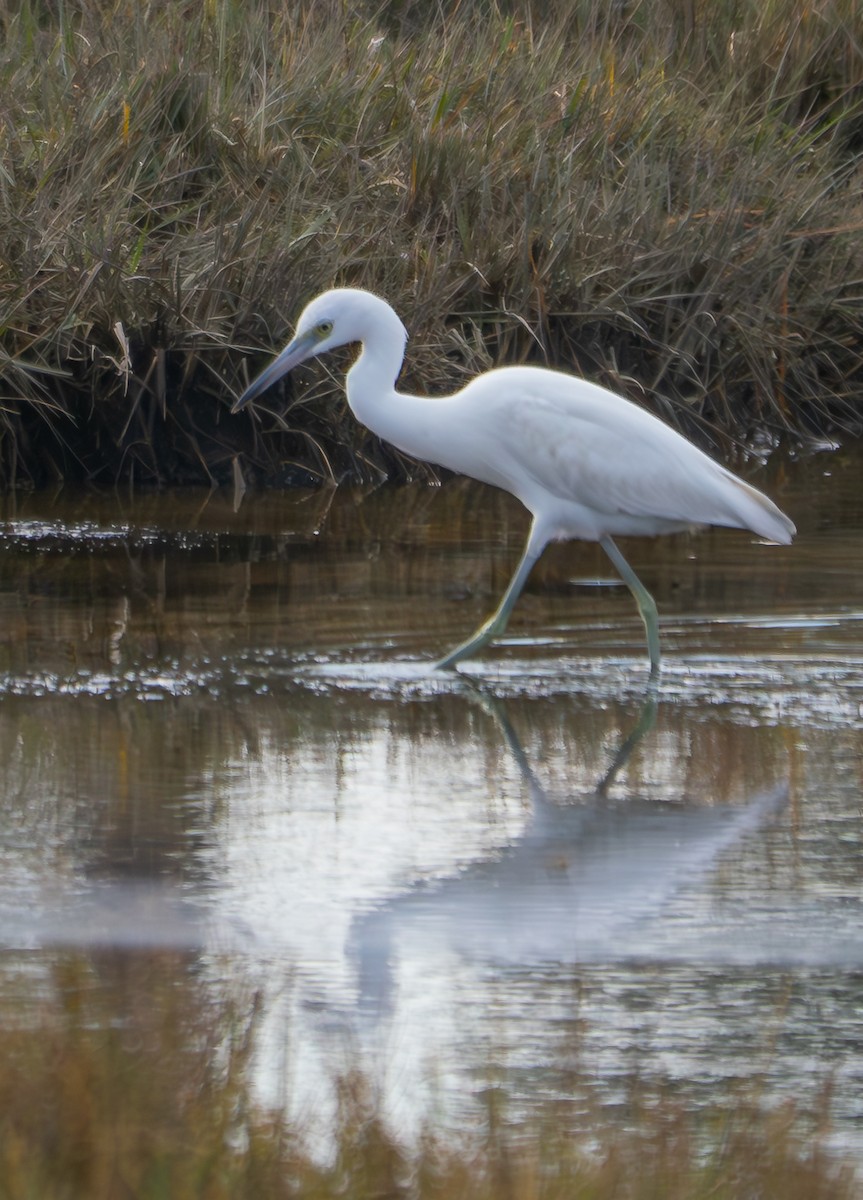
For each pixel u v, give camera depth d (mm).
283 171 16953
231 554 13422
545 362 16531
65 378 15562
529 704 9906
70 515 14695
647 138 18109
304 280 16062
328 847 7684
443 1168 4797
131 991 6191
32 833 7781
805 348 18094
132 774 8617
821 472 16312
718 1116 5352
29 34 18031
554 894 7195
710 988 6328
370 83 17812
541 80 18422
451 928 6844
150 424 15789
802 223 18234
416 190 17016
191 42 17578
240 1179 4637
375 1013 6105
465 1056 5793
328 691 10109
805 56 20219
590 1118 5359
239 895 7145
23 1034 5594
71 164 16250
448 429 11070
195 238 16250
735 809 8227
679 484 10836
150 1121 4953
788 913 7004
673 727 9477
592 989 6320
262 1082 5543
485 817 8094
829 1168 4969
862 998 6254
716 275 17281
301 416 16219
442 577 12820
